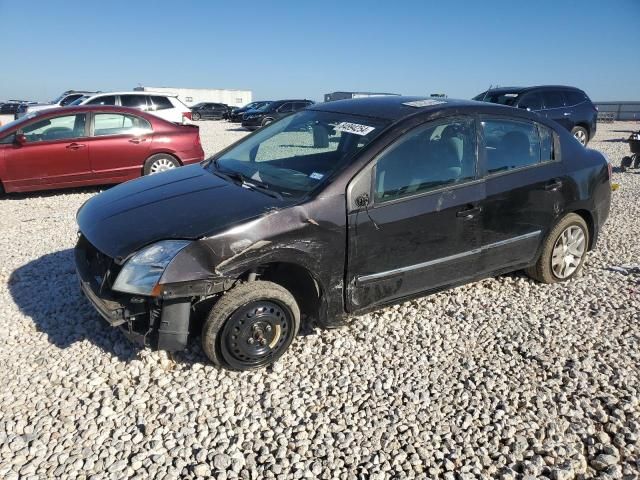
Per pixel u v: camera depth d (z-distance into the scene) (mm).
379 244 3539
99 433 2809
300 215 3254
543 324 4055
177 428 2854
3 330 3844
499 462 2674
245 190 3602
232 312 3166
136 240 3143
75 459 2619
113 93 15078
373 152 3523
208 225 3131
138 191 3887
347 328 3914
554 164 4457
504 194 4078
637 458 2707
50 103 22234
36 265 5117
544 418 2994
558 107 13422
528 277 4879
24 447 2699
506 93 13555
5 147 8055
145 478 2518
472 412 3037
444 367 3473
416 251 3729
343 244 3404
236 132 23750
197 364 3379
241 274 3229
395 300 3791
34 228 6551
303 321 3961
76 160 8477
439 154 3816
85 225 3582
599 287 4750
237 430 2846
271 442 2773
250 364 3334
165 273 2949
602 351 3686
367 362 3506
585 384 3287
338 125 3957
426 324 4004
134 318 3092
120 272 3062
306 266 3316
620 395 3189
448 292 4562
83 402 3039
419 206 3660
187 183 3889
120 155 8781
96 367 3375
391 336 3826
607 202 4961
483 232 4035
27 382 3234
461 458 2695
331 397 3139
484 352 3670
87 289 3326
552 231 4555
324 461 2656
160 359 3396
